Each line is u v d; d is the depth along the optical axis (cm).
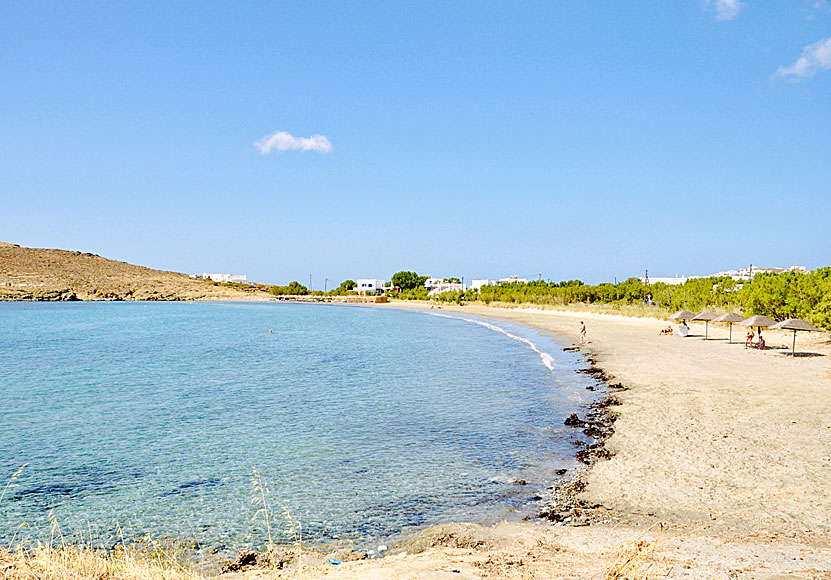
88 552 872
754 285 5481
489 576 794
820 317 3584
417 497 1335
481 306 13600
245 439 1878
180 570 914
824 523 1023
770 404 2030
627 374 2906
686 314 4750
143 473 1545
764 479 1277
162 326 7894
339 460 1638
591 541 1002
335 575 848
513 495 1330
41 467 1603
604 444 1670
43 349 4928
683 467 1400
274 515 1242
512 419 2105
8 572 709
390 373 3391
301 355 4394
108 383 3094
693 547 912
